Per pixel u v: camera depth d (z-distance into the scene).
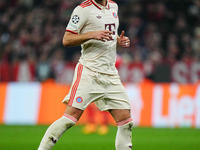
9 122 42.53
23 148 23.98
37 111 42.50
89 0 16.69
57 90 42.81
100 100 17.23
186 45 56.31
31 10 65.12
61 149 23.84
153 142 27.78
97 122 34.50
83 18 16.42
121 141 17.14
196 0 62.50
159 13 61.00
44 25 61.81
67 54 54.12
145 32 57.50
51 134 16.11
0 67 51.72
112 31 16.95
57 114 42.41
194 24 61.12
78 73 16.80
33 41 58.84
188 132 35.22
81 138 29.91
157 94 41.62
